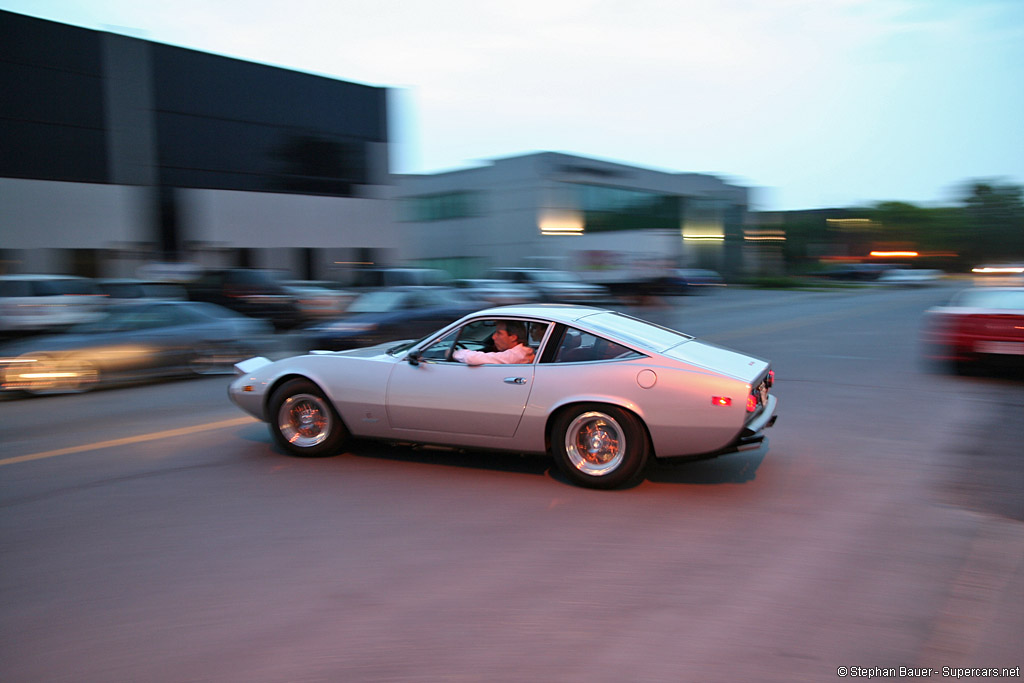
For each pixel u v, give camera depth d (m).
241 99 31.52
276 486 5.35
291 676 2.92
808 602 3.50
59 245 26.77
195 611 3.46
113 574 3.87
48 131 26.53
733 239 56.97
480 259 44.44
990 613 3.37
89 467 5.92
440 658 3.04
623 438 5.08
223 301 18.17
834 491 5.20
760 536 4.34
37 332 16.12
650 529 4.46
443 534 4.40
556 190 42.06
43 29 26.20
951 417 7.64
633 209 47.88
